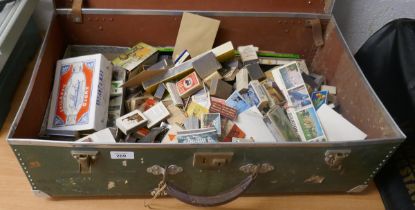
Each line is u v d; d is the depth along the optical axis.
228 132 0.77
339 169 0.70
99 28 0.93
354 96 0.82
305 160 0.67
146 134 0.77
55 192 0.71
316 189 0.76
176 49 0.92
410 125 0.72
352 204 0.77
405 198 0.73
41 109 0.77
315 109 0.83
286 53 1.01
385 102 0.80
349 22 1.08
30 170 0.65
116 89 0.85
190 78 0.85
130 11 0.89
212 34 0.92
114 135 0.74
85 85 0.80
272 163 0.67
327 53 0.94
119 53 0.98
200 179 0.70
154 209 0.73
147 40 0.97
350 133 0.77
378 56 0.85
